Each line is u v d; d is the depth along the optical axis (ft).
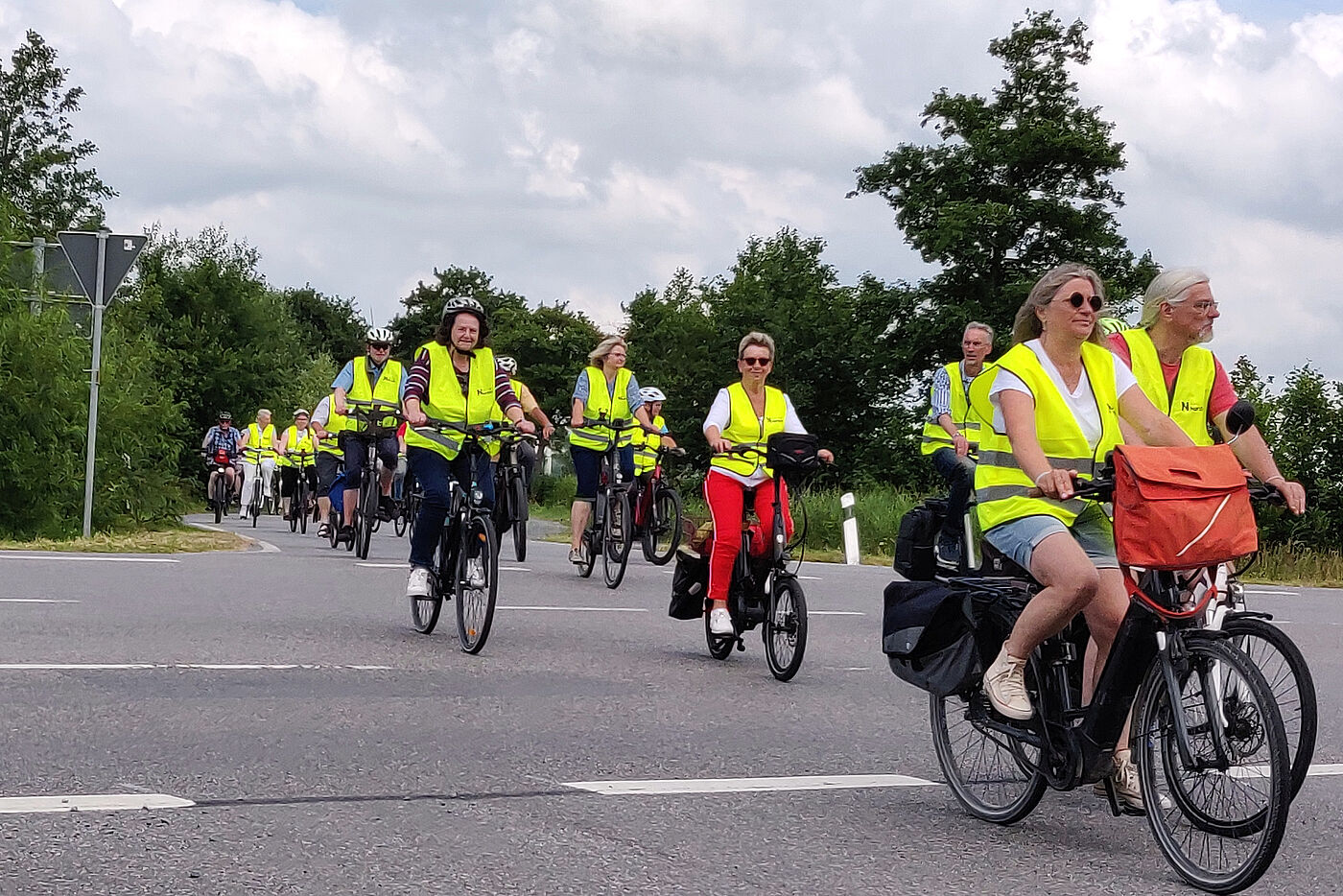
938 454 39.99
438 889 14.25
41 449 63.77
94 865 14.49
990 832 17.84
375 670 27.63
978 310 170.71
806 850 16.49
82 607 34.24
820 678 29.89
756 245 217.97
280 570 45.83
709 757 21.40
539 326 288.51
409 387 31.50
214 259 162.91
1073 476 16.83
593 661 30.30
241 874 14.43
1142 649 16.55
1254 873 15.07
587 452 49.39
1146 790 16.53
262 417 99.55
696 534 31.78
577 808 17.88
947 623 18.81
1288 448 96.17
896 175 178.40
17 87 201.46
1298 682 15.49
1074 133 168.55
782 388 197.06
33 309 66.64
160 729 21.31
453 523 31.65
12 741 20.12
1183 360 21.01
